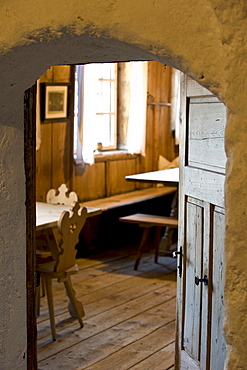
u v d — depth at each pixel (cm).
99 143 707
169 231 654
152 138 797
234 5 153
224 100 159
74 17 178
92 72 638
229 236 160
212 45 159
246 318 159
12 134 236
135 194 731
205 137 267
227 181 160
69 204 504
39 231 453
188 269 292
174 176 625
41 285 518
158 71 794
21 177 243
